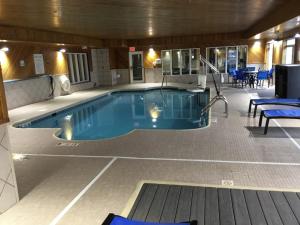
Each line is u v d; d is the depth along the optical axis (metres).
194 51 15.17
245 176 3.25
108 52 14.94
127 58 15.73
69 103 9.67
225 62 15.02
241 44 14.55
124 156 4.11
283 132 4.96
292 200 2.60
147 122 8.02
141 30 9.73
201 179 3.22
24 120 7.25
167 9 5.62
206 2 4.94
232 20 7.65
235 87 12.12
